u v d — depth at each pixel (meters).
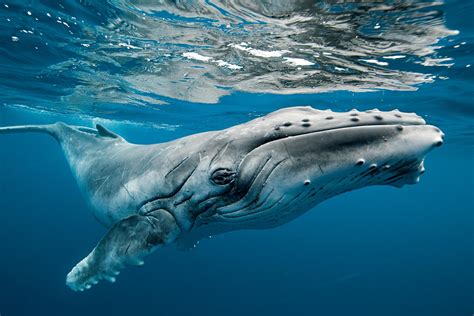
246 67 12.82
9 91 20.47
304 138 3.61
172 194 4.46
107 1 8.37
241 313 28.11
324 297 31.39
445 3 7.57
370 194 109.38
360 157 3.32
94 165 6.66
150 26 9.56
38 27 10.34
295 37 9.80
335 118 3.66
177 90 16.77
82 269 4.50
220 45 10.77
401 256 46.75
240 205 4.11
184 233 4.75
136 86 16.44
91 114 25.36
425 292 32.34
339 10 8.02
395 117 3.54
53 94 19.33
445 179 75.81
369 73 12.69
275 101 17.53
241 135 4.09
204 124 26.88
